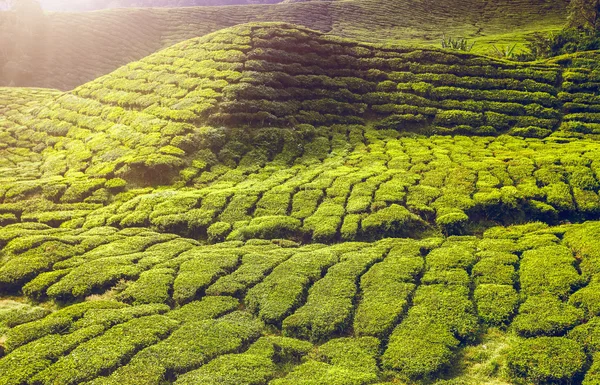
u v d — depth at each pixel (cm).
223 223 3347
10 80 9550
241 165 4269
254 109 4856
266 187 3772
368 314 2308
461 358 2073
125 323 2228
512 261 2647
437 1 14450
